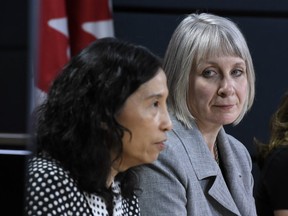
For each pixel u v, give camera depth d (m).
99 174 2.49
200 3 6.32
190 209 3.19
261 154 4.48
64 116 2.50
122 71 2.46
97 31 6.12
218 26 3.38
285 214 4.16
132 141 2.53
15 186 1.60
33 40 1.41
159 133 2.57
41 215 2.42
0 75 1.41
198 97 3.39
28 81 1.42
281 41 6.41
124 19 6.33
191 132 3.40
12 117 1.43
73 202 2.50
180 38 3.39
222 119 3.40
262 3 6.38
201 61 3.35
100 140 2.45
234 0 6.35
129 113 2.48
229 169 3.62
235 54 3.37
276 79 6.39
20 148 1.52
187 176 3.20
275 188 4.19
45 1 5.81
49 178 2.48
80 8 6.12
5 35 1.40
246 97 3.51
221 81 3.38
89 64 2.49
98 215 2.58
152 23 6.30
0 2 1.39
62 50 5.82
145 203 3.08
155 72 2.53
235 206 3.38
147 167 3.10
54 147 2.52
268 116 6.36
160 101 2.57
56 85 2.56
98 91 2.44
